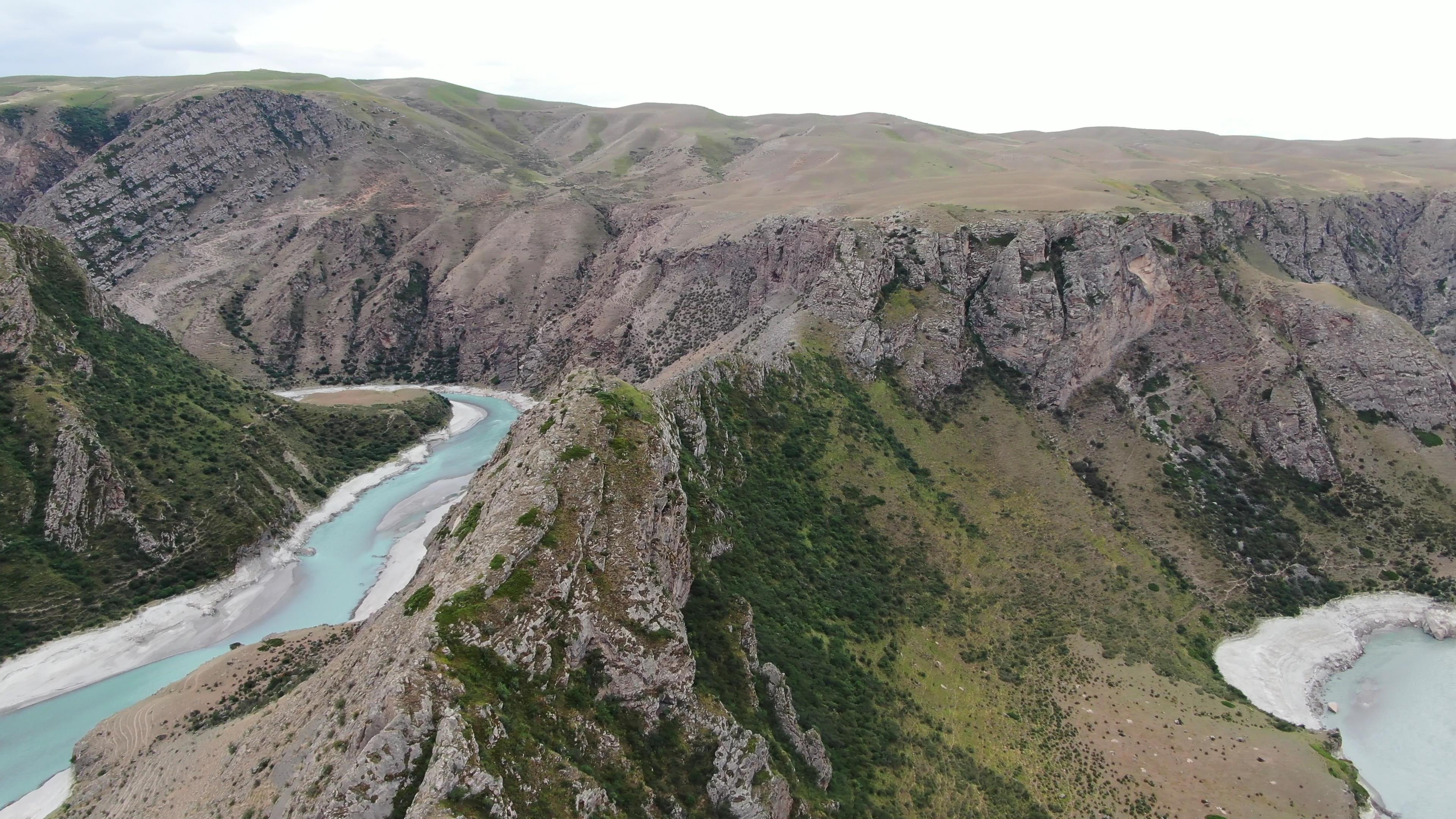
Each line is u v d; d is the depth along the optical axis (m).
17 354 118.44
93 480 111.94
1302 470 119.38
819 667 73.19
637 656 51.75
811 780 60.00
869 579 89.69
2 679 91.31
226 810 47.56
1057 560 99.19
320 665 80.38
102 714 88.19
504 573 50.56
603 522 57.16
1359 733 85.06
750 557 82.19
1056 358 123.00
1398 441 123.69
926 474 108.50
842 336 123.75
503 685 45.66
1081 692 81.19
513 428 76.56
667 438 70.00
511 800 40.78
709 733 52.06
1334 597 104.88
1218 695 84.12
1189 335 128.38
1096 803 68.12
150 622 103.94
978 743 72.81
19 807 69.06
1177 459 117.25
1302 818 67.38
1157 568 101.12
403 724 41.38
